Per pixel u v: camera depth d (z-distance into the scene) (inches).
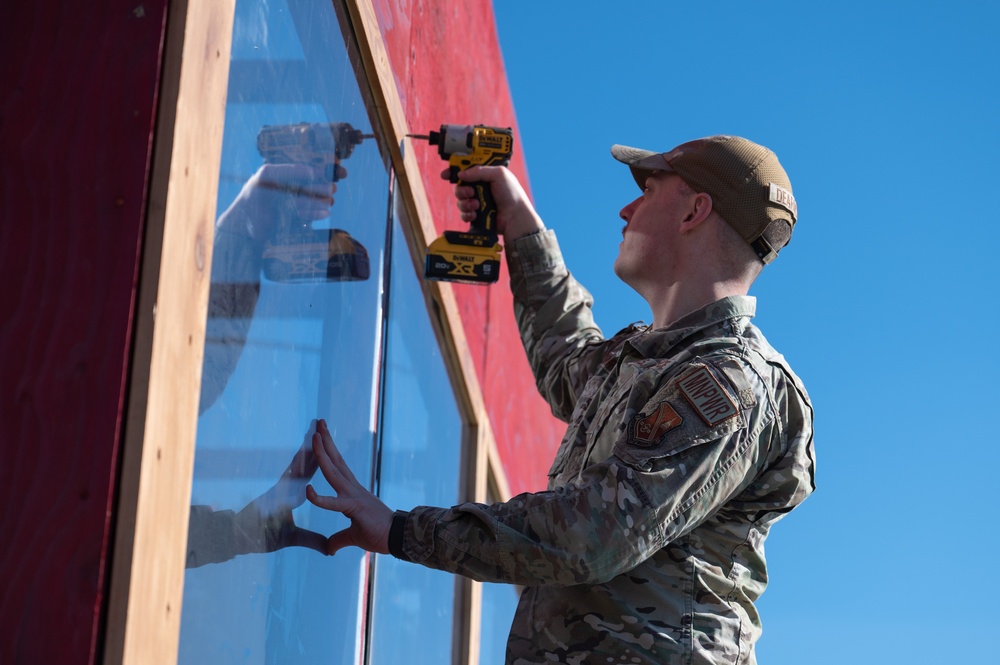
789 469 78.5
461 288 143.2
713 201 86.0
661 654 74.2
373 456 103.5
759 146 88.4
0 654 51.6
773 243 86.6
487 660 158.6
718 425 74.1
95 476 53.5
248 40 71.1
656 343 82.0
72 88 58.5
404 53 113.8
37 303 56.0
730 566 78.1
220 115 64.3
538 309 105.1
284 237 78.6
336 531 92.0
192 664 63.2
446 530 72.6
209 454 64.5
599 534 70.7
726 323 82.1
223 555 66.8
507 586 173.2
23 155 57.9
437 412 133.7
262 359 73.5
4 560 52.8
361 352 99.2
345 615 95.0
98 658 52.1
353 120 97.7
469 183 105.1
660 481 72.0
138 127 57.7
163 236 56.8
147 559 54.4
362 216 100.0
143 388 55.0
